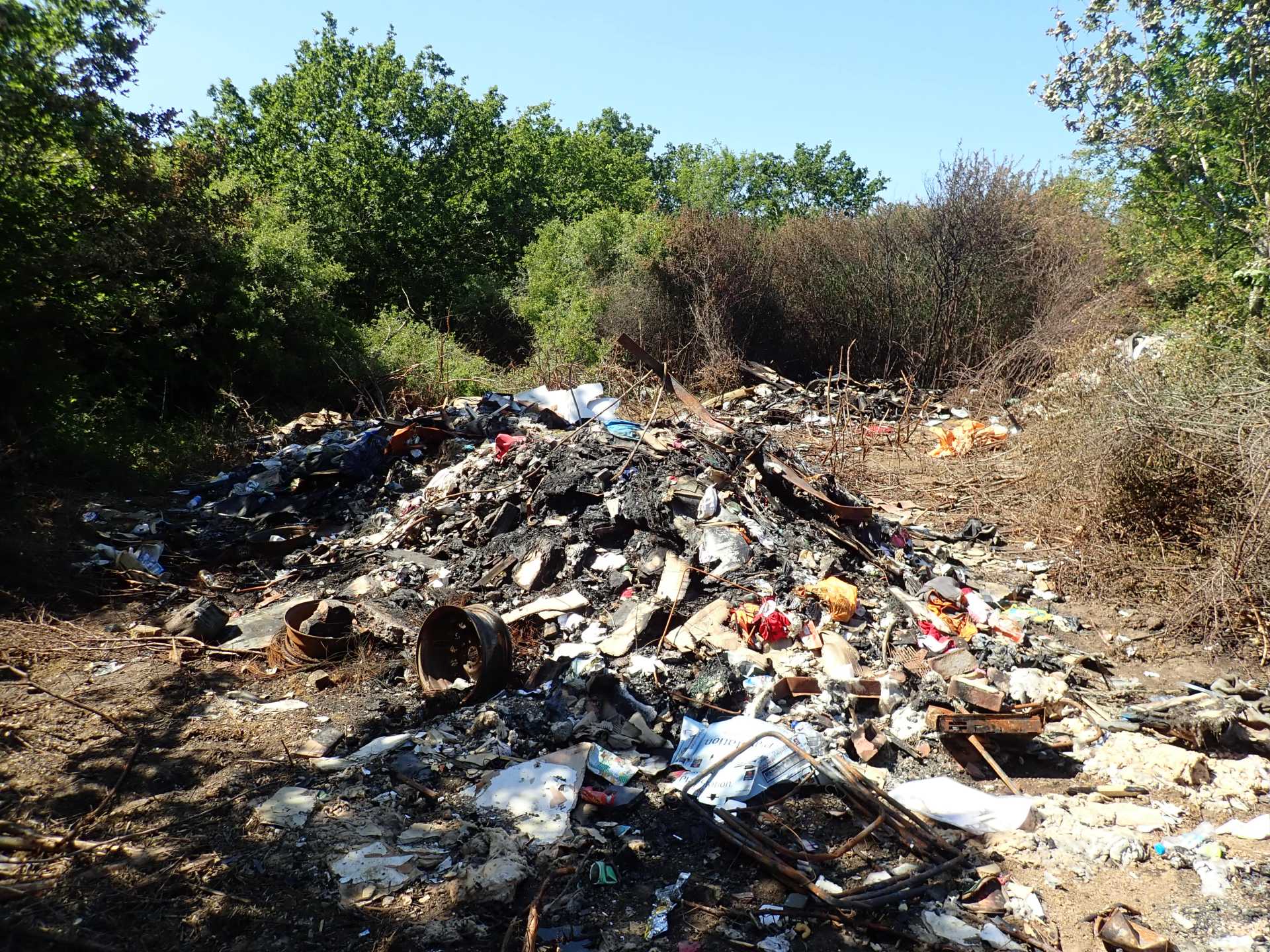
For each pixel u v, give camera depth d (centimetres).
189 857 412
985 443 1321
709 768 493
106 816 443
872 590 753
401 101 2619
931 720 535
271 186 2547
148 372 1405
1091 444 881
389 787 479
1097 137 1509
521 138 3241
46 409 1056
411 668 623
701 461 854
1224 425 780
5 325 1012
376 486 1034
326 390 1648
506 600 720
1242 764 517
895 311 2042
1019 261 1966
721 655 620
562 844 426
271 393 1583
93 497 998
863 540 834
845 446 1364
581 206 3158
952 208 1978
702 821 454
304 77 2623
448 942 362
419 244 2633
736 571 720
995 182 1983
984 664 652
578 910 387
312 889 394
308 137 2630
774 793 485
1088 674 655
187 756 507
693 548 745
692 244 2102
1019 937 377
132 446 1190
